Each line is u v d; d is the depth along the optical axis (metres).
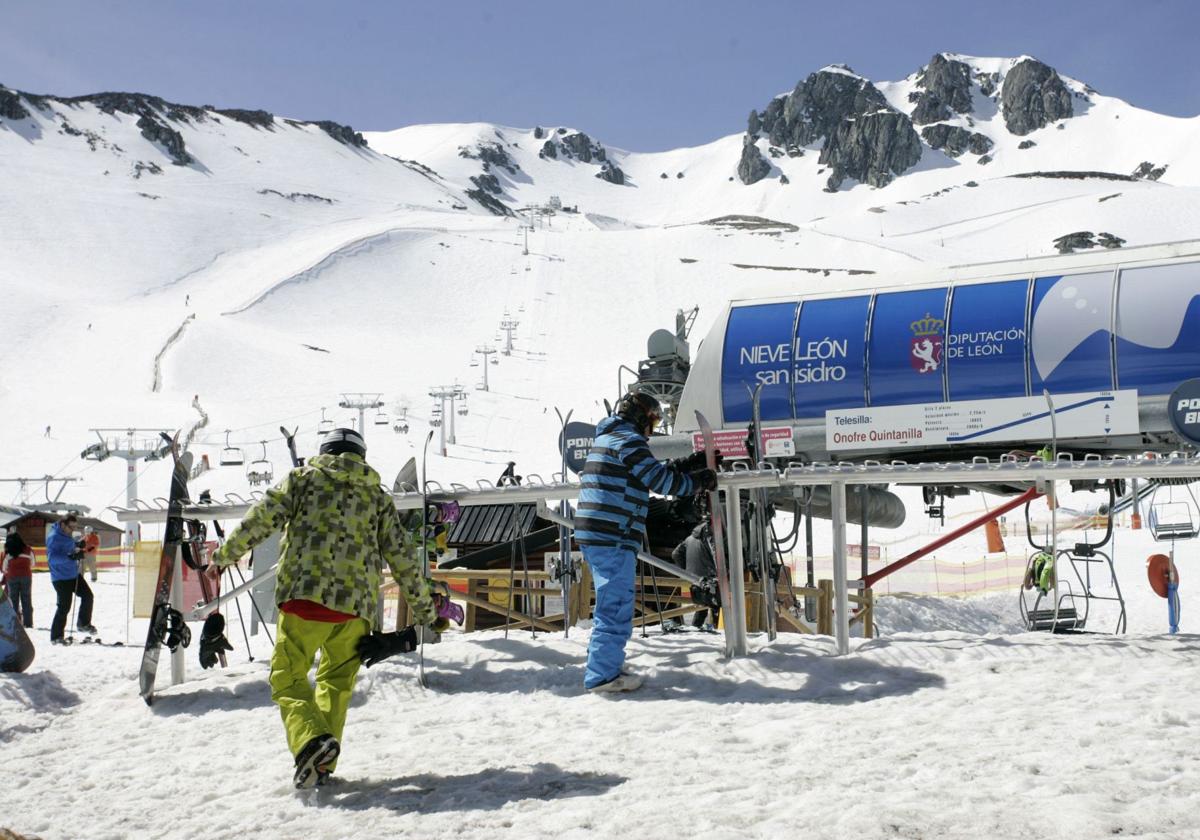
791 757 4.50
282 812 4.25
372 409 89.75
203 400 90.31
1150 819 3.28
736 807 3.76
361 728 5.79
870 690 5.70
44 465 67.94
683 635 7.68
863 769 4.19
